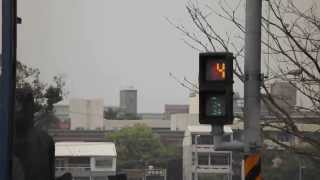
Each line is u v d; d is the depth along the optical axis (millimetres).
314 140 17391
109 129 23375
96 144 12109
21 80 9414
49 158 9805
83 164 11555
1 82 9242
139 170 22516
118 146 20359
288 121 17312
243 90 15688
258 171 14766
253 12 14906
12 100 9258
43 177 9641
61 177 10477
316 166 19969
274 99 18297
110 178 12203
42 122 9758
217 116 13719
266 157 22562
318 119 18203
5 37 9250
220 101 13711
